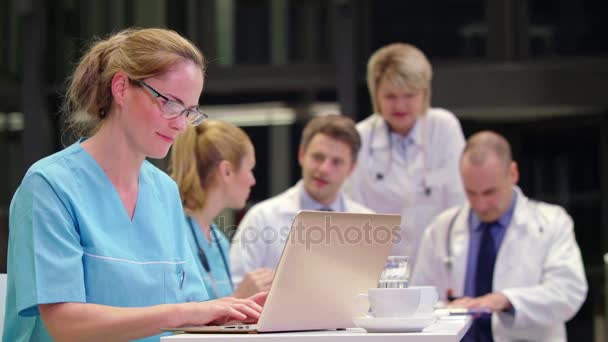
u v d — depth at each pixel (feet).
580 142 23.86
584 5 23.67
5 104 24.95
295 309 7.77
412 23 24.26
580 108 23.63
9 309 8.34
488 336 14.32
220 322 8.07
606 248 23.48
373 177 16.83
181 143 12.35
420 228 16.72
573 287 14.46
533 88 23.71
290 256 7.55
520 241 14.85
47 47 24.91
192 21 24.72
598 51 23.57
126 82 8.42
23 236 7.97
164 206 9.36
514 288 14.48
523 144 24.35
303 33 24.62
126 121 8.51
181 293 9.14
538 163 24.20
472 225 15.38
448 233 15.47
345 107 24.22
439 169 16.76
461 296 14.98
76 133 8.89
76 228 8.26
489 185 14.66
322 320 8.07
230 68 24.84
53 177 8.23
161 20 24.58
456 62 24.07
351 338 6.86
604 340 22.86
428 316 8.15
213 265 12.50
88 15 24.77
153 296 8.65
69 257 7.97
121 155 8.68
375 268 8.40
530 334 14.46
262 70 24.72
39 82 24.84
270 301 7.53
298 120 24.70
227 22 24.77
